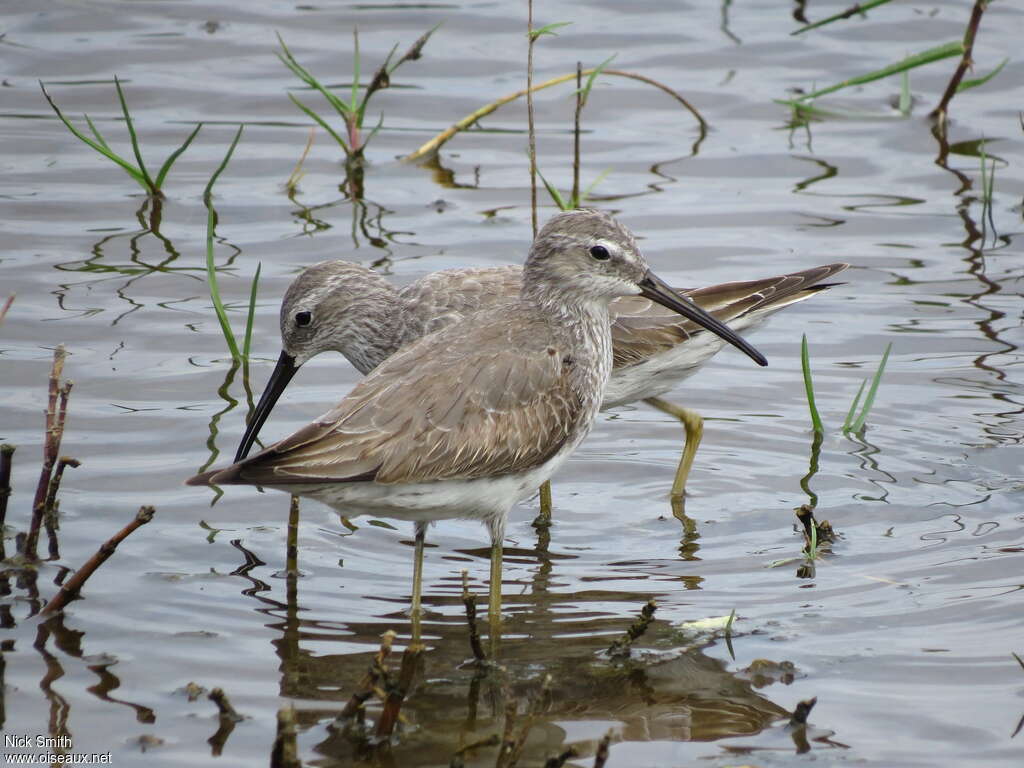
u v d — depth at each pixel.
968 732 9.15
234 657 10.04
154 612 10.59
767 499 12.91
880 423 14.10
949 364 15.09
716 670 10.00
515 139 19.91
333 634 10.47
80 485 12.40
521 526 12.63
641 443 14.29
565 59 21.47
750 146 19.67
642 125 20.20
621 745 9.12
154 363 14.68
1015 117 20.36
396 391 10.48
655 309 13.48
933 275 16.78
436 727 9.27
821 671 9.95
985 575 11.31
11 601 10.58
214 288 14.42
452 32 22.19
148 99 20.28
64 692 9.47
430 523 12.68
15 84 20.28
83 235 17.16
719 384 15.09
